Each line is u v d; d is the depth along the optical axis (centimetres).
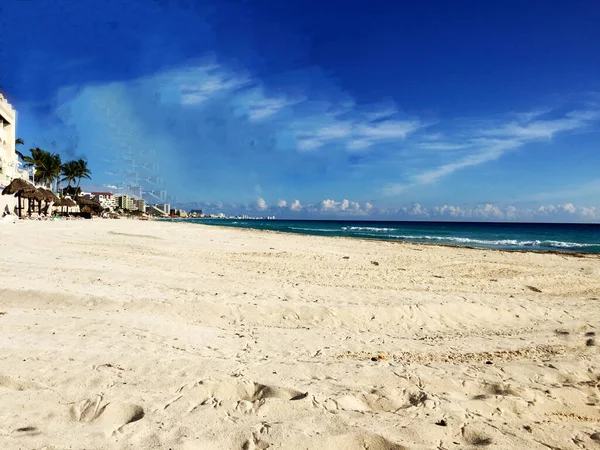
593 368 541
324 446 311
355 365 500
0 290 731
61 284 804
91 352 480
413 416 369
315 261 1514
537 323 805
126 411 354
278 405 373
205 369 452
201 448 301
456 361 559
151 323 621
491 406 404
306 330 678
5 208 3825
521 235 5388
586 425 386
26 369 419
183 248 1723
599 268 1659
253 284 963
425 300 873
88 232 2298
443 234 5191
